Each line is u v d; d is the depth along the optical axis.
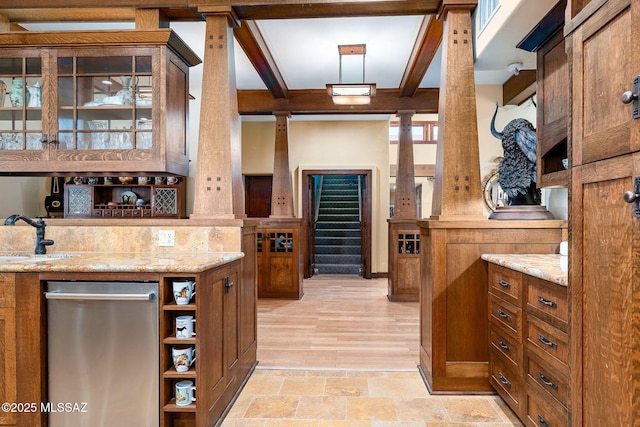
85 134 2.50
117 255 2.28
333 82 4.74
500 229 2.39
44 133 2.45
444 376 2.40
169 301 1.87
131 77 2.48
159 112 2.43
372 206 6.75
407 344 3.37
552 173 2.16
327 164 6.80
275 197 5.24
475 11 2.61
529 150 2.47
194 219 2.48
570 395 1.31
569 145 1.32
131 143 2.46
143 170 2.46
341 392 2.43
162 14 2.66
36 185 4.02
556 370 1.60
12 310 1.81
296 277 5.16
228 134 2.56
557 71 2.12
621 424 1.06
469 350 2.40
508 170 2.67
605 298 1.13
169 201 4.28
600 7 1.15
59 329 1.81
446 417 2.12
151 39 2.41
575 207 1.28
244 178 7.11
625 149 1.04
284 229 5.19
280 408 2.23
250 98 5.14
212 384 1.97
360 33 3.44
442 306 2.40
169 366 1.88
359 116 6.52
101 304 1.80
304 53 3.89
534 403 1.81
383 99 5.02
